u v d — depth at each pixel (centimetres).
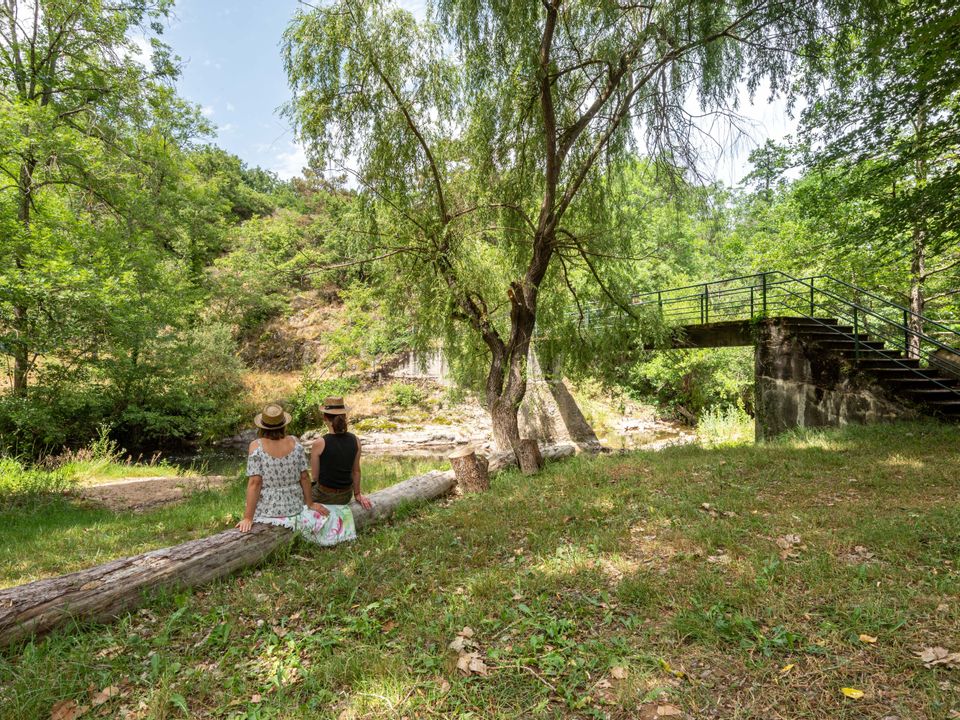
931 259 1445
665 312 1470
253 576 428
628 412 2041
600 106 995
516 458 990
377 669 273
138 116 1549
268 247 2770
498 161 1043
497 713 238
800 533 438
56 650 300
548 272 1222
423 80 1016
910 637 275
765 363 1260
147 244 1631
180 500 970
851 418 1050
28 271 1180
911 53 879
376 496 611
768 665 260
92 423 1608
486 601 349
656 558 407
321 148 996
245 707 255
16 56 1431
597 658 271
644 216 1297
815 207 1391
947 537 405
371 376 2402
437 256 1071
